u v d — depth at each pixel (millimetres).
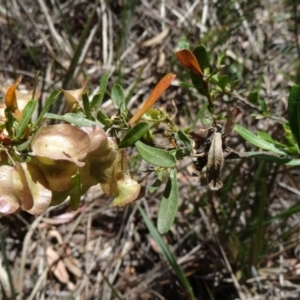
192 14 700
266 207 502
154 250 568
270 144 257
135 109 641
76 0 728
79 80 646
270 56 635
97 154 185
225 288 531
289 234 523
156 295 534
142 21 736
